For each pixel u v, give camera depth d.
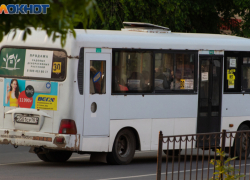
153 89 26.42
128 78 25.50
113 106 24.92
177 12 44.44
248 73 30.36
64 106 23.55
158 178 15.10
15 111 24.59
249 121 30.84
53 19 8.49
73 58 23.52
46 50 24.12
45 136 23.77
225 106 29.34
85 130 23.97
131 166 25.50
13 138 24.58
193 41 27.89
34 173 22.22
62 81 23.64
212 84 28.77
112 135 24.92
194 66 27.94
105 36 24.67
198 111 28.22
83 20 8.52
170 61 27.06
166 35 27.84
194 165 27.03
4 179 20.39
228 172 15.52
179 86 27.42
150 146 26.52
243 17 51.59
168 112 27.02
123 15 44.44
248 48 30.23
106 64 24.64
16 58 24.89
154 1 44.12
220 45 28.95
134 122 25.75
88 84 24.00
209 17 52.97
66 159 27.25
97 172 22.95
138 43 25.73
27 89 24.39
